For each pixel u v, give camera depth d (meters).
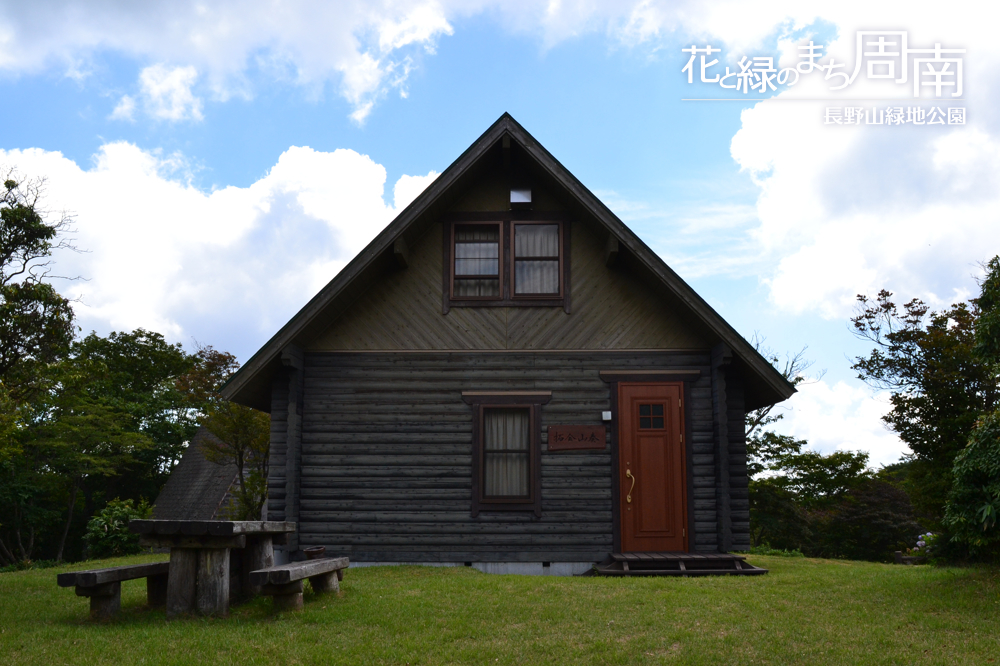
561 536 13.28
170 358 42.31
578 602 8.91
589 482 13.44
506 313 14.02
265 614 8.12
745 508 13.28
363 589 9.79
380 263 13.73
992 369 10.80
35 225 15.72
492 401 13.68
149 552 24.45
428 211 13.59
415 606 8.54
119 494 39.66
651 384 13.71
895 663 6.54
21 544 31.80
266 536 9.45
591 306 14.01
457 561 13.25
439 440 13.60
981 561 11.17
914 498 22.28
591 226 14.02
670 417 13.62
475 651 6.85
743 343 12.82
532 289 14.19
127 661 6.34
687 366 13.77
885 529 28.94
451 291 14.09
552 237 14.40
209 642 6.87
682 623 7.85
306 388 13.80
